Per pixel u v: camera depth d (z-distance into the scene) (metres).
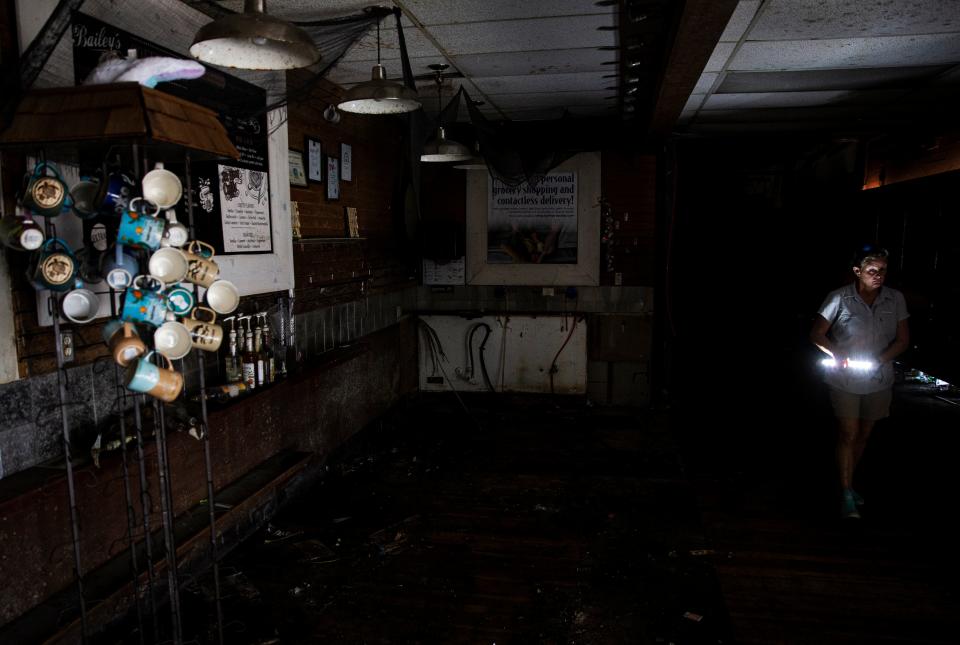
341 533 4.04
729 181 8.93
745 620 3.11
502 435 6.08
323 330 4.99
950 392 7.03
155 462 3.01
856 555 3.73
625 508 4.41
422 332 7.27
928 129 6.58
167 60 2.17
